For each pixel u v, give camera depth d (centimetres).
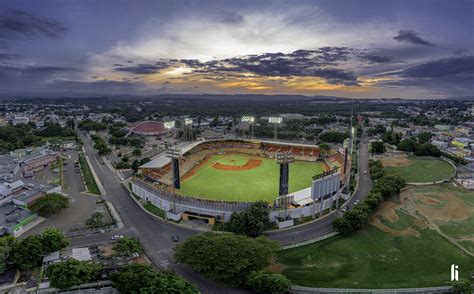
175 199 12712
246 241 8550
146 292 6850
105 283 7988
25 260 8412
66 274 7512
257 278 7388
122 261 8975
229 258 7819
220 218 11700
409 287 8075
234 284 7631
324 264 9112
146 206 13375
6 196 13500
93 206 13450
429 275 8638
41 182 16162
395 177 15262
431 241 10494
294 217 12088
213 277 7550
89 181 16800
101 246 9781
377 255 9631
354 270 8831
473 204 13725
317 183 11875
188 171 18812
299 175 18175
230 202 12125
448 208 13250
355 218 11000
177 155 13175
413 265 9119
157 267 8881
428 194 14988
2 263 8200
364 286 8088
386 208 13175
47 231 9450
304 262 9206
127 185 16300
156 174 17275
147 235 10856
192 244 8556
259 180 17088
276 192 15112
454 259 9419
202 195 14625
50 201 12325
